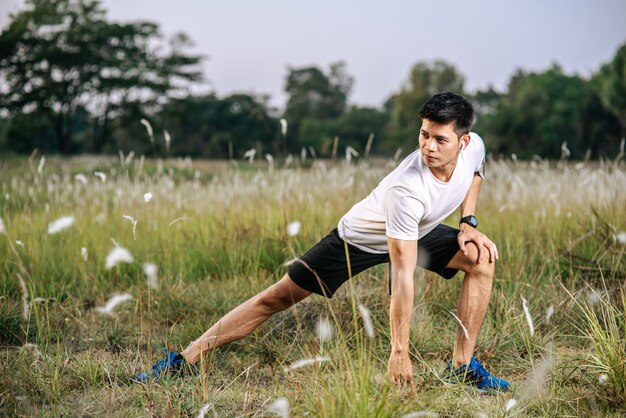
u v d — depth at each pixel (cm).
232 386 344
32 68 4694
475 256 335
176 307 473
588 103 5241
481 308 338
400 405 281
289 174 721
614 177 673
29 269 536
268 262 559
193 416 302
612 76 4909
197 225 652
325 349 372
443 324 431
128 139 5472
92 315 469
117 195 712
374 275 484
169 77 5162
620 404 306
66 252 598
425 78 7694
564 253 507
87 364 357
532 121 6419
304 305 440
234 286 501
